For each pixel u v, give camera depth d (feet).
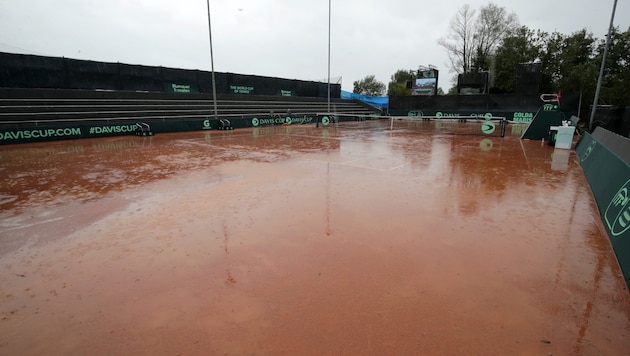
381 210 15.90
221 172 25.21
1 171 26.30
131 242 12.50
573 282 9.54
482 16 131.54
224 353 6.88
